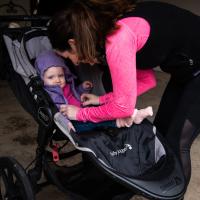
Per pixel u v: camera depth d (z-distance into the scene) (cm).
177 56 142
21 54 146
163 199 122
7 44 149
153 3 137
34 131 252
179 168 136
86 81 165
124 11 126
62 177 158
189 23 140
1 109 280
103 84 167
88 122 140
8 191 155
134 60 118
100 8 119
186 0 373
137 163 136
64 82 155
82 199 151
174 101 160
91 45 118
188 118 154
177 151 154
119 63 116
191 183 206
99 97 154
